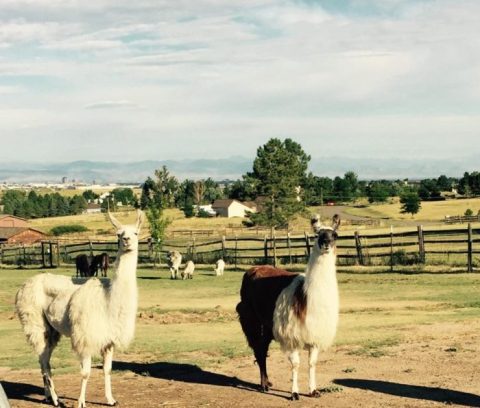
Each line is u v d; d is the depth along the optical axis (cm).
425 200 17062
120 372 1316
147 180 9056
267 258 4203
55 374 1332
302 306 1017
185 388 1155
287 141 10388
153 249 4881
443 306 2194
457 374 1187
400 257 3697
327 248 989
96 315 1004
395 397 1038
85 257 4047
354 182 17200
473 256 3834
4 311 2523
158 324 2072
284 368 1311
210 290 3009
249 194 8925
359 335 1664
